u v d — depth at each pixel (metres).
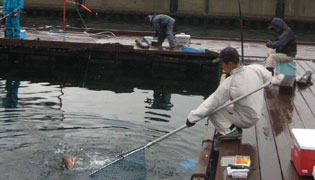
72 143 7.15
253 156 5.11
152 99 10.35
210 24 26.41
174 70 13.59
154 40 14.65
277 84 8.43
